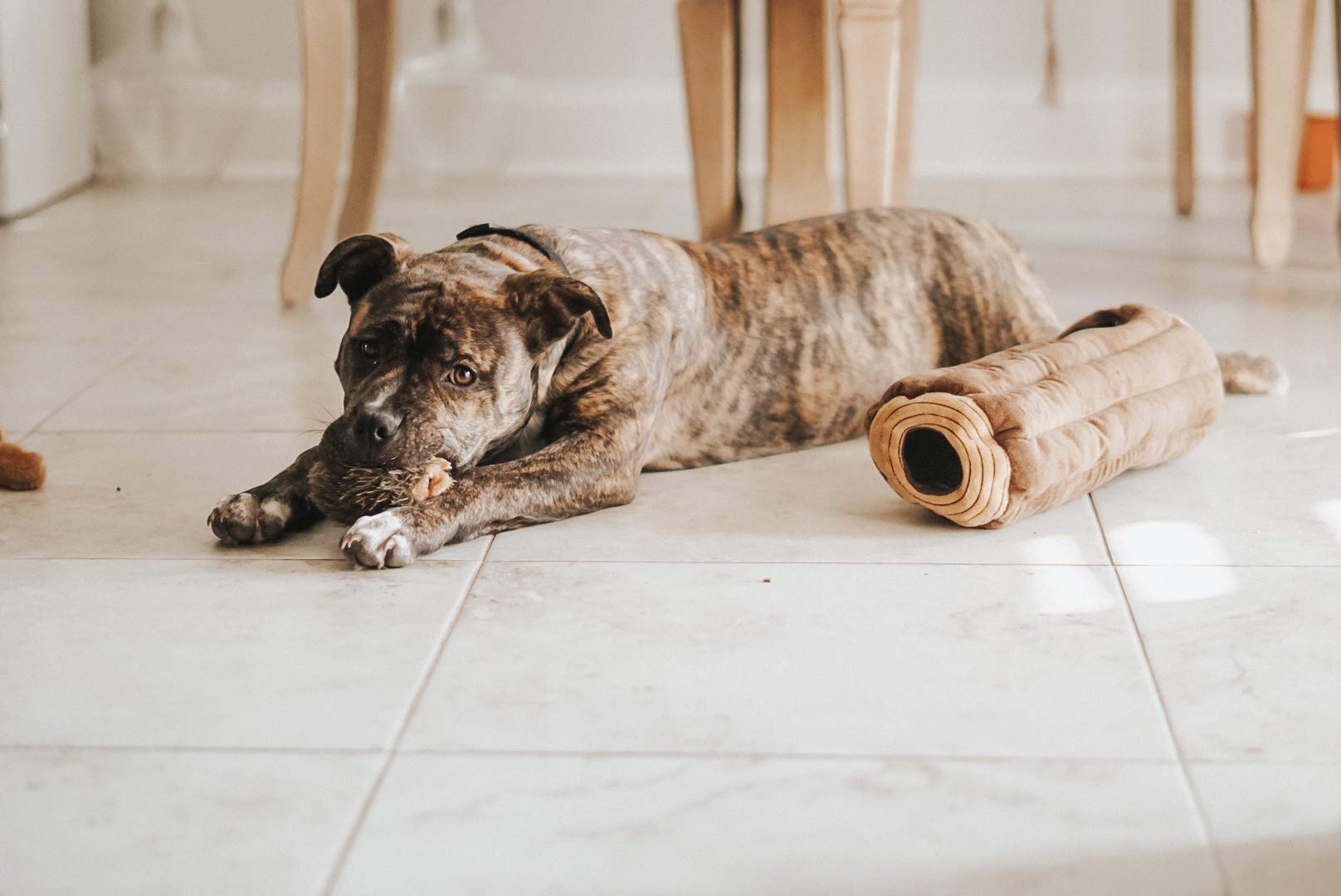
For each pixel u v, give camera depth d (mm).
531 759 1246
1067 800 1178
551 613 1534
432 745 1271
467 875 1086
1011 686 1367
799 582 1611
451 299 1674
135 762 1247
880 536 1750
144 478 1976
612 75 4492
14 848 1124
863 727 1295
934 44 4441
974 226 2246
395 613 1535
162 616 1531
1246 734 1276
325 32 2873
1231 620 1504
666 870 1090
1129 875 1081
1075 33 4391
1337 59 3240
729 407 2020
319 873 1090
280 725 1307
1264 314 2785
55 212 3977
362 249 1742
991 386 1756
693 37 2789
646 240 1974
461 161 4414
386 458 1627
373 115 3141
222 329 2801
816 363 2066
